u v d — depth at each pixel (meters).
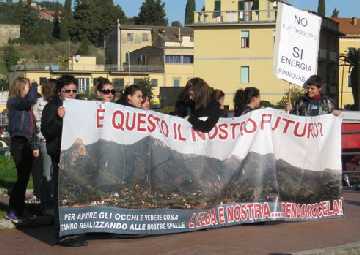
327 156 10.12
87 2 145.75
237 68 75.56
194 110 8.88
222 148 9.09
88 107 7.97
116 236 8.40
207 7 77.44
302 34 10.43
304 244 8.23
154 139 8.48
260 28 74.69
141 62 99.62
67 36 142.62
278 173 9.63
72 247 7.83
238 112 9.66
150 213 8.43
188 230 8.77
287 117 9.66
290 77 10.41
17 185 9.32
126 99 9.16
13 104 9.24
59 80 8.34
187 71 91.44
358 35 102.12
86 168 7.94
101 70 89.69
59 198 7.80
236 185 9.23
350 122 16.19
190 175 8.80
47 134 8.09
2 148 21.22
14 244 8.02
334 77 90.69
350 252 7.90
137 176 8.31
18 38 138.62
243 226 9.34
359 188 14.04
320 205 10.06
